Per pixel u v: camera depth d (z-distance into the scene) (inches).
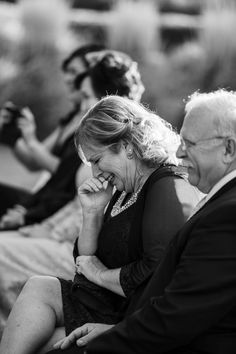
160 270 134.4
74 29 322.3
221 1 320.5
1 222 276.1
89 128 155.8
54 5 326.3
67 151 272.1
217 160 130.5
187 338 125.3
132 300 145.3
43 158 305.1
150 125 157.6
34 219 268.1
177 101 315.9
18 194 306.2
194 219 131.0
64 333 155.7
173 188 150.6
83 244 162.4
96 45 284.7
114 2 324.8
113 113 156.0
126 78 236.8
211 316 123.8
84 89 277.6
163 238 147.5
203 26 319.3
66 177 267.3
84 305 157.9
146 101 315.6
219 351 125.9
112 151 155.9
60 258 246.7
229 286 123.6
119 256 156.7
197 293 124.3
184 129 132.6
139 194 154.6
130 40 318.0
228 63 316.8
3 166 308.2
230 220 125.0
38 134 307.4
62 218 260.7
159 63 317.7
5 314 236.8
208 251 124.9
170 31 319.9
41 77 310.7
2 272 240.2
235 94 134.0
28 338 150.9
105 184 162.6
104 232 160.9
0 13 326.0
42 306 154.6
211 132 130.0
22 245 245.6
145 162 156.3
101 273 155.5
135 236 153.0
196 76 317.4
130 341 128.3
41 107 308.3
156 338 126.3
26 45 324.8
